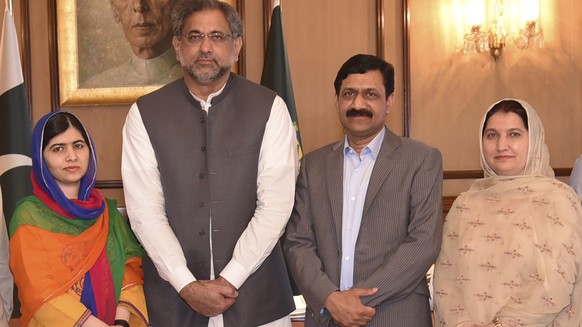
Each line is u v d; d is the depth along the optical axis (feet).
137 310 8.71
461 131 17.44
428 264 8.30
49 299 8.16
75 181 8.84
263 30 17.13
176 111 8.71
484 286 8.01
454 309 8.20
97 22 17.01
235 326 8.41
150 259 8.84
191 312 8.46
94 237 8.69
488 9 17.28
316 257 8.63
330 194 8.82
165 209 8.61
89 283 8.50
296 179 9.29
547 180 8.16
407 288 8.27
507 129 8.41
